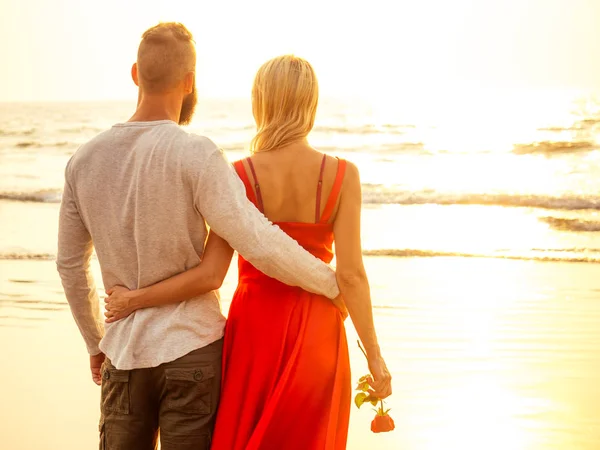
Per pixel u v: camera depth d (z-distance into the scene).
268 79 2.38
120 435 2.27
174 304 2.25
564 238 11.48
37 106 42.38
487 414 4.51
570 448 4.04
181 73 2.27
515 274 8.84
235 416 2.32
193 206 2.21
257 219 2.22
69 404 4.73
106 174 2.22
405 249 10.41
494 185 17.14
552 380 5.12
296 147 2.38
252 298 2.39
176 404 2.25
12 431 4.29
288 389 2.32
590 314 6.91
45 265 9.02
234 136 30.12
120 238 2.23
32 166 22.06
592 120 28.50
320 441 2.31
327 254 2.42
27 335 6.26
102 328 2.48
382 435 4.22
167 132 2.21
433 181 17.86
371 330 2.43
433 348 5.87
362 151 24.45
